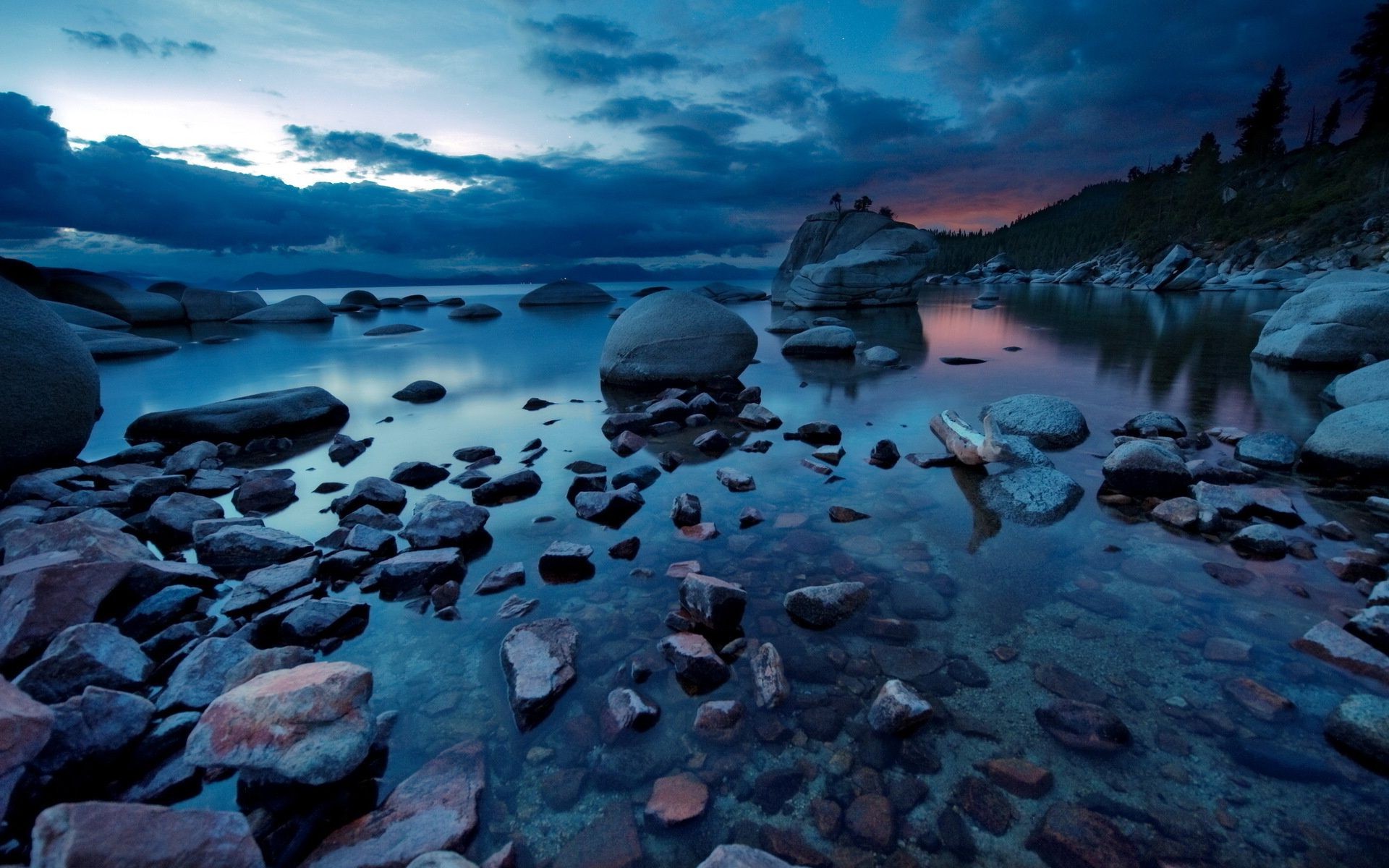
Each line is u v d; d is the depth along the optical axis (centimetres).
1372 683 243
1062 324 1812
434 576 346
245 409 689
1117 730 220
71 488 518
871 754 216
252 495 488
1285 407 719
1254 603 304
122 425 773
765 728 230
